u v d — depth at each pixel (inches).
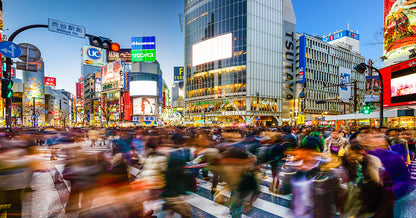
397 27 1078.4
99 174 155.7
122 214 153.5
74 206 164.4
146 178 162.9
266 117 2630.4
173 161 164.2
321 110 2824.8
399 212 141.5
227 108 2405.3
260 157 235.9
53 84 4618.6
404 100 1011.3
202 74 2615.7
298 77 2701.8
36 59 434.9
